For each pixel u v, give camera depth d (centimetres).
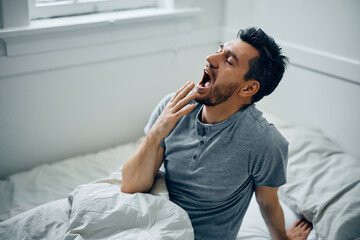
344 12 170
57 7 186
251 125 115
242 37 113
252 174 120
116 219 111
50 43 177
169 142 125
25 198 162
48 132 193
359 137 178
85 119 202
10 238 114
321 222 143
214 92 114
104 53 194
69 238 107
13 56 170
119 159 194
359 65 168
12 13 165
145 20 196
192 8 215
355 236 136
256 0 207
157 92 222
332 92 183
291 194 157
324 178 158
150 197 118
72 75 190
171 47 215
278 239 139
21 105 181
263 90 116
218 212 126
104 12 201
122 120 215
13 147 186
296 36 194
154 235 107
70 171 183
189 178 122
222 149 117
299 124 204
